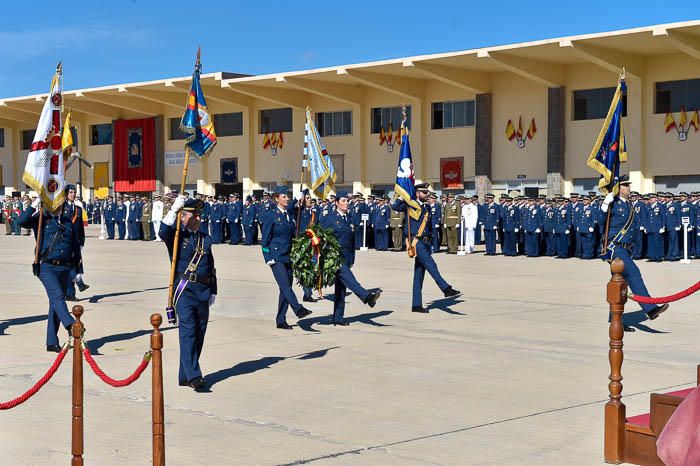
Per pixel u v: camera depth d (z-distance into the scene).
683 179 32.94
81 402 6.64
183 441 7.73
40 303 16.84
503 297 17.70
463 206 31.98
